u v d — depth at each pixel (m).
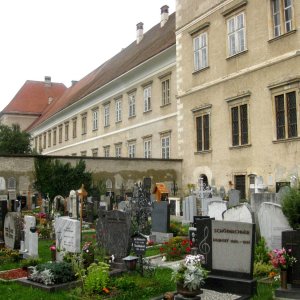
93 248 12.86
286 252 9.21
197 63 30.45
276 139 23.50
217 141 28.02
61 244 13.34
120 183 32.12
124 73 41.12
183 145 31.67
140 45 47.16
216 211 17.80
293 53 22.66
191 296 8.77
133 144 40.84
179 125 32.19
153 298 9.19
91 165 31.67
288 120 22.92
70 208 25.20
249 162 25.23
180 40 32.34
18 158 30.14
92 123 51.00
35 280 10.36
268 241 13.08
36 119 85.88
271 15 24.31
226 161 27.08
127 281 9.95
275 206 13.02
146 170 32.56
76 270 10.35
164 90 35.72
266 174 23.94
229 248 9.80
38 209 29.20
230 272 9.73
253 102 25.17
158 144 36.25
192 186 29.08
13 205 25.77
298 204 12.71
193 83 30.72
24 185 30.09
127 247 12.06
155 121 36.81
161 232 18.06
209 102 28.92
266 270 10.98
